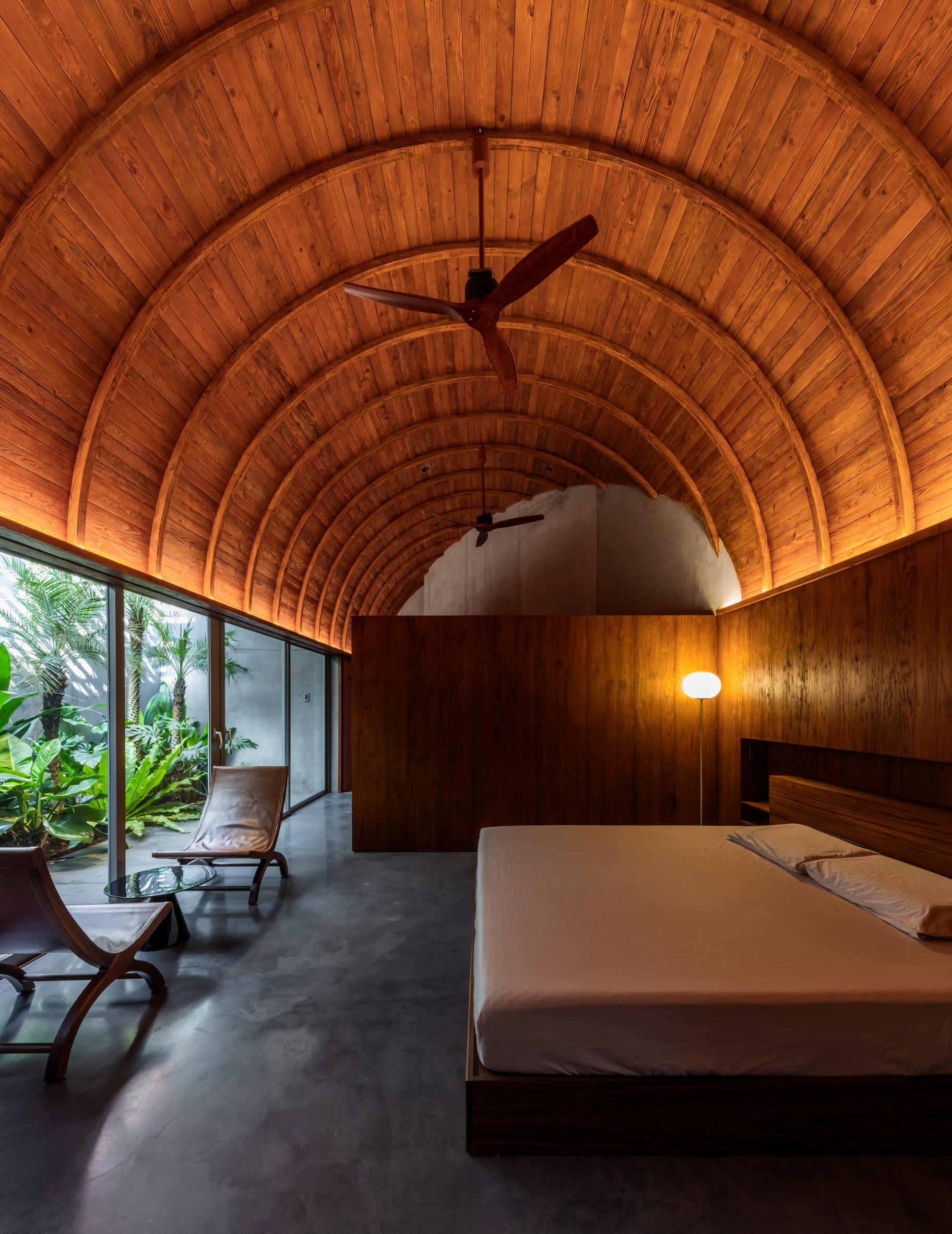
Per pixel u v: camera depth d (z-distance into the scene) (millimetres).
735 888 3229
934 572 3523
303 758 9945
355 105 3979
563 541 9805
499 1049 2127
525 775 6809
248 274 4727
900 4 2943
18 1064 2688
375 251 5121
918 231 3531
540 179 4629
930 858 3475
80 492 4180
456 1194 1969
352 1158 2125
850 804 4234
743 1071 2107
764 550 6105
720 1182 2018
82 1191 1980
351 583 11422
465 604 12641
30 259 3475
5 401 3582
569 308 5895
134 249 3934
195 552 5914
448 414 8070
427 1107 2393
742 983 2188
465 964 3727
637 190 4547
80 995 2807
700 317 5070
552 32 3645
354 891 5227
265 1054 2754
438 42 3697
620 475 8695
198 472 5594
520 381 7262
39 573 4090
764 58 3453
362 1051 2779
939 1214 1903
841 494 4887
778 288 4484
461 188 4711
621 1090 2113
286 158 4137
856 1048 2102
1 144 3076
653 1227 1853
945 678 3430
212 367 5078
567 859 3771
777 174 3910
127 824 5562
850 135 3492
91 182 3504
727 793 6492
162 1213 1899
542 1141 2115
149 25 3158
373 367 6609
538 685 6859
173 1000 3258
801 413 4969
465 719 6820
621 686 6871
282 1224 1862
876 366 4121
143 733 5598
